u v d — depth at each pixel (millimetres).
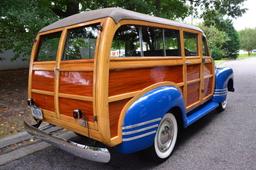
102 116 2768
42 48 3795
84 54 3080
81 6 11203
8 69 14141
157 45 3732
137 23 3275
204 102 5352
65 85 3211
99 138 2889
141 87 3254
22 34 7746
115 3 10570
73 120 3168
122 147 3018
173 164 3625
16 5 6918
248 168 3441
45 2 8062
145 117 3137
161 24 3732
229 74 6379
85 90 2930
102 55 2771
